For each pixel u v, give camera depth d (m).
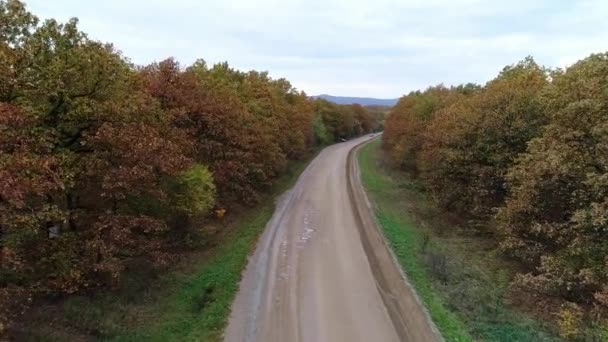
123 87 14.70
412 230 23.78
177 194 17.64
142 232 17.59
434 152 26.36
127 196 14.72
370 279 18.06
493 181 22.09
